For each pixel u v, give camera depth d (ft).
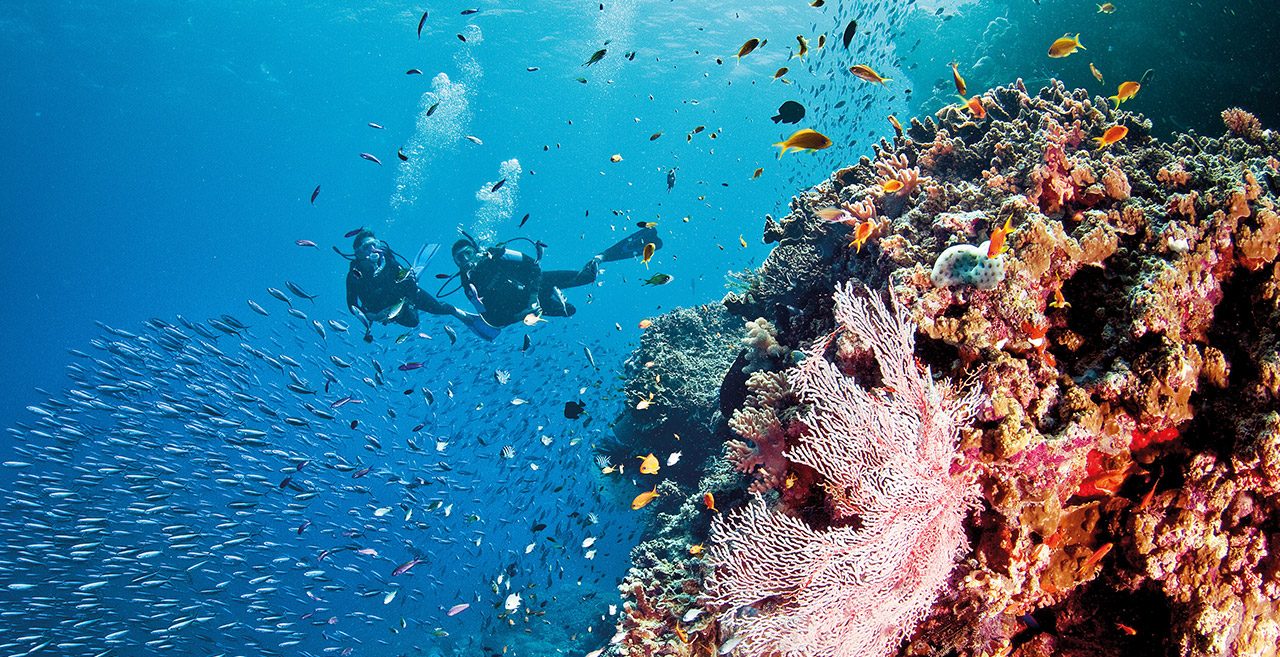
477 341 53.11
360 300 37.04
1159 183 11.51
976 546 8.60
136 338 41.98
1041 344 8.94
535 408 48.16
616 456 37.17
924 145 16.49
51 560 37.37
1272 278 8.93
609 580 50.80
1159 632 8.27
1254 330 9.02
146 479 36.29
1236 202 9.29
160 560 41.91
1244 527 8.10
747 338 17.71
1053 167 11.48
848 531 7.89
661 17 122.11
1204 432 8.62
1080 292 9.89
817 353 9.57
